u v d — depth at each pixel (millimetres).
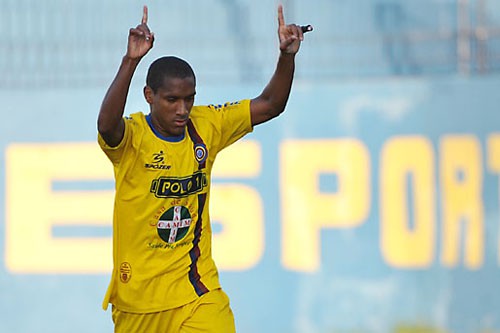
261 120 18625
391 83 36969
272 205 36875
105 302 18094
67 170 37656
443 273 36344
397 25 43469
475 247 36281
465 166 36594
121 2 41438
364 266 36531
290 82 18297
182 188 17547
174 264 17844
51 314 37531
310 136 37000
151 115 17500
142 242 17734
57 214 37562
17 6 40750
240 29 42469
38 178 37719
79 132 37844
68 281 37500
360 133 36938
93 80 40125
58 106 38000
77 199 37531
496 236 36219
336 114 37031
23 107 38031
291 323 36719
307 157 36938
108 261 37344
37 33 40719
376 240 36562
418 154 36750
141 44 16359
